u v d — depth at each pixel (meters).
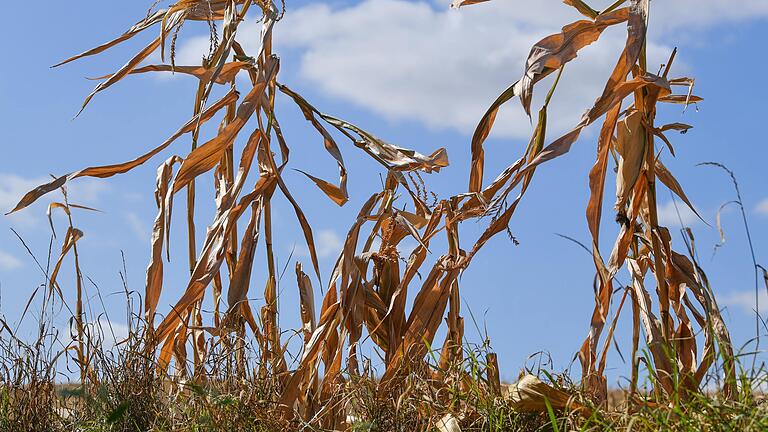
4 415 3.10
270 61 3.70
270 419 2.97
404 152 3.73
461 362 3.06
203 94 3.90
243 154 3.71
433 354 3.19
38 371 3.19
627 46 3.01
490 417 2.82
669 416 2.45
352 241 3.50
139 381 3.11
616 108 3.16
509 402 2.87
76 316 3.73
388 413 2.95
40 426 3.09
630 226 3.21
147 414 3.04
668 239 3.25
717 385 2.62
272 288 3.68
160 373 3.26
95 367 3.24
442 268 3.50
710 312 3.07
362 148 3.78
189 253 3.85
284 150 3.77
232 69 3.76
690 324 3.19
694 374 3.05
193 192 3.88
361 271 3.60
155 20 3.96
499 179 3.29
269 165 3.74
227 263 3.80
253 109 3.59
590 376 3.06
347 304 3.41
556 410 2.83
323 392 3.33
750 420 2.27
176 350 3.54
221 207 3.60
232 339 3.32
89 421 3.06
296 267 3.67
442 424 2.82
